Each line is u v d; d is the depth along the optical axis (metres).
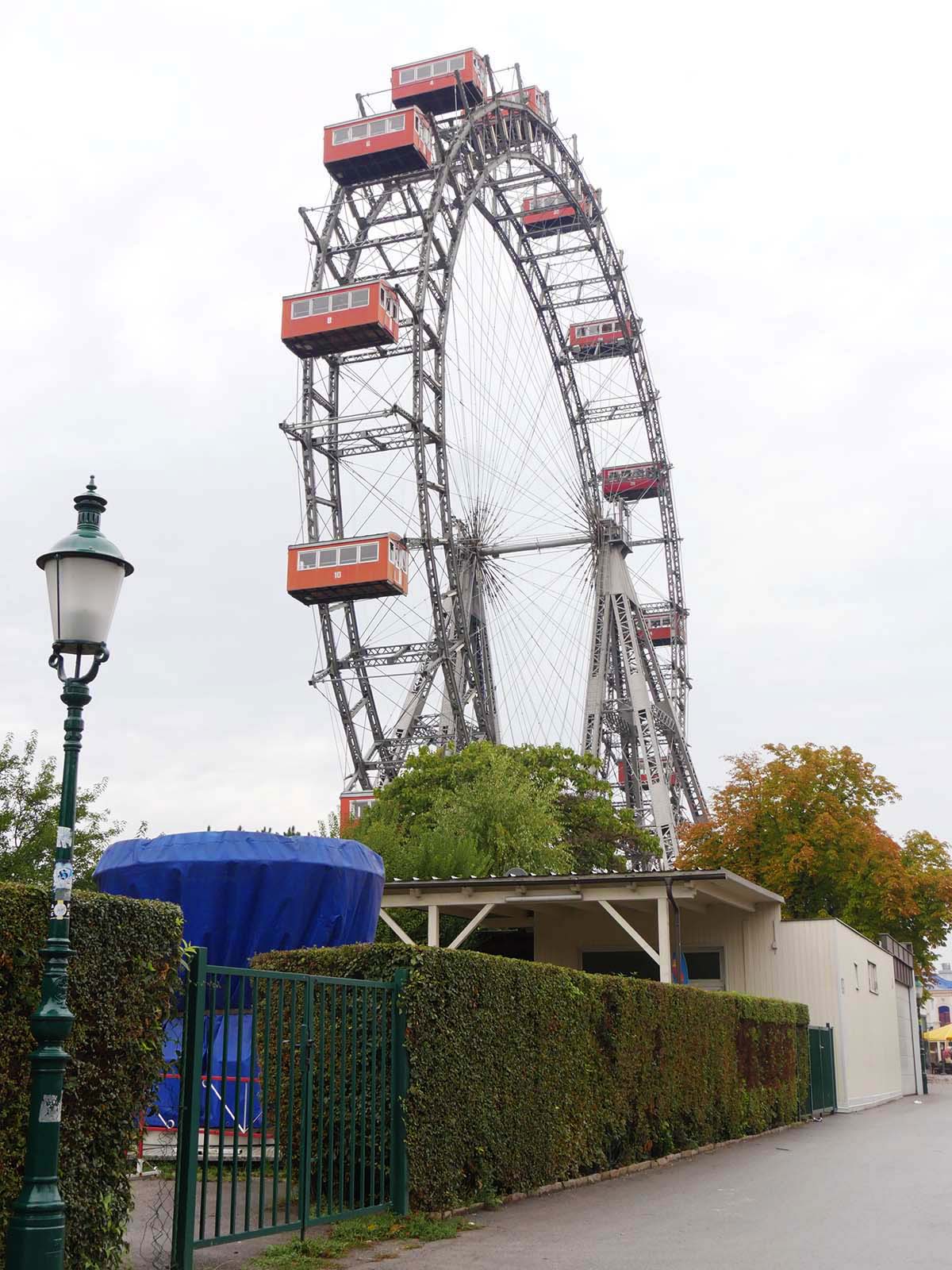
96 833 36.34
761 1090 23.53
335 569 47.38
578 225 63.78
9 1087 7.07
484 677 57.34
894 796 50.78
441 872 36.66
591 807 54.22
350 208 51.94
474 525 57.41
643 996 17.44
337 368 51.31
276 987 12.12
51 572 7.95
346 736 50.28
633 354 68.44
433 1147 11.44
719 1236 10.80
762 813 50.94
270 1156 12.69
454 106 52.53
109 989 7.81
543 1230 10.98
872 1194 14.02
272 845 19.09
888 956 44.00
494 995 12.91
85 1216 7.50
